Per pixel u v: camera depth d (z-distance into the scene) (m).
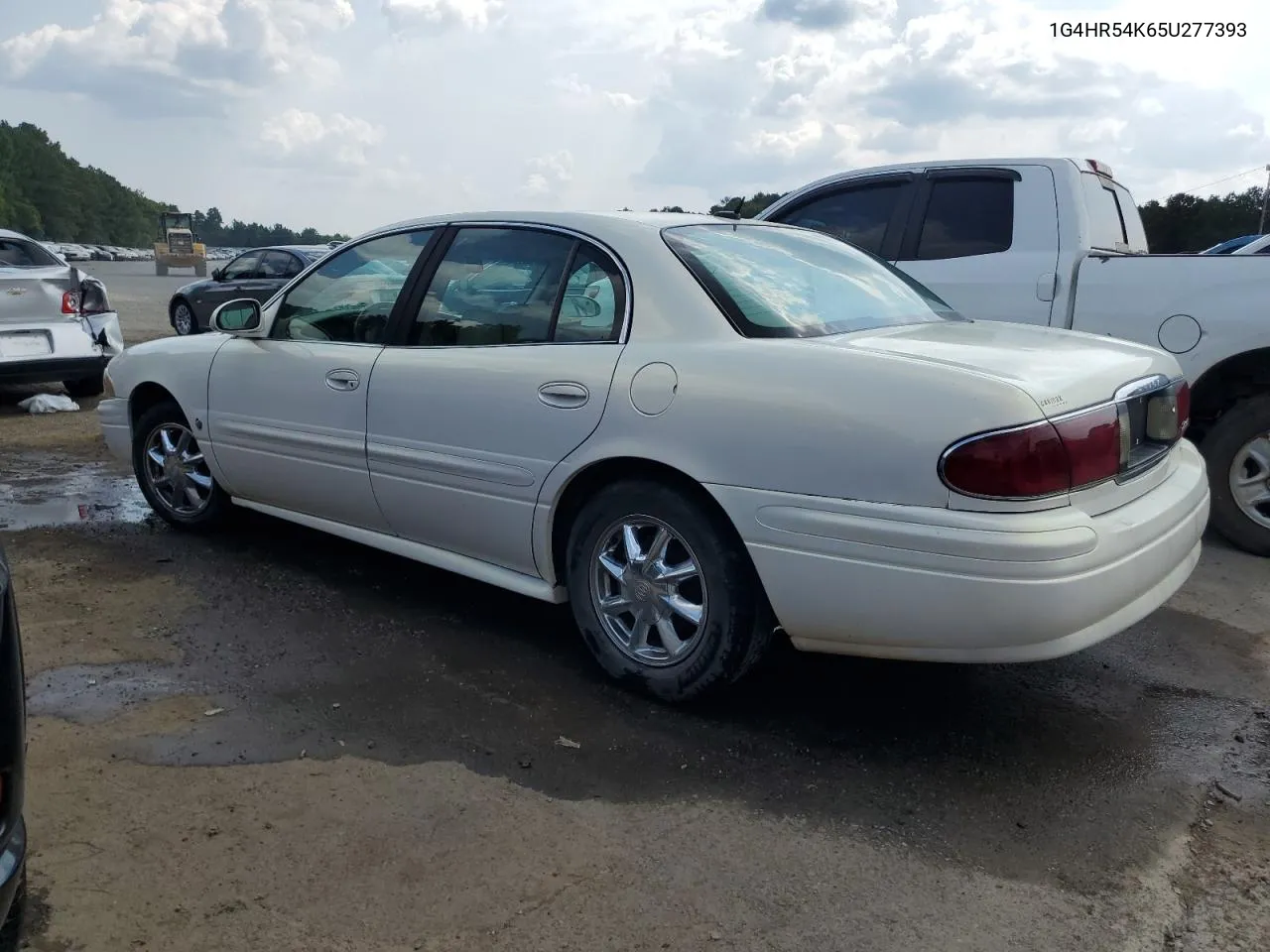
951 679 3.74
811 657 3.90
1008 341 3.38
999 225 5.94
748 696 3.56
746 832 2.74
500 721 3.34
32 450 7.47
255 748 3.12
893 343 3.19
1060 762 3.16
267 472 4.66
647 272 3.46
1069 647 2.81
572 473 3.46
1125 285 5.38
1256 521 5.21
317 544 5.19
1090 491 2.90
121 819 2.72
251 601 4.36
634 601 3.45
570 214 3.79
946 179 6.14
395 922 2.35
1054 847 2.71
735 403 3.09
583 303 3.59
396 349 4.09
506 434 3.63
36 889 2.43
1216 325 5.10
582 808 2.84
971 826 2.80
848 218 6.50
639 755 3.14
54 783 2.88
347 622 4.16
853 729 3.34
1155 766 3.15
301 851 2.61
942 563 2.76
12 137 127.00
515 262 3.84
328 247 16.39
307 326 4.52
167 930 2.30
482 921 2.36
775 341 3.19
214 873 2.51
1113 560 2.85
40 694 3.42
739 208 6.54
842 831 2.76
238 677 3.61
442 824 2.74
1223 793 3.00
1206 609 4.52
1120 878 2.58
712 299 3.34
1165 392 3.38
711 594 3.23
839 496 2.91
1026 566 2.69
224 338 4.93
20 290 8.59
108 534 5.30
